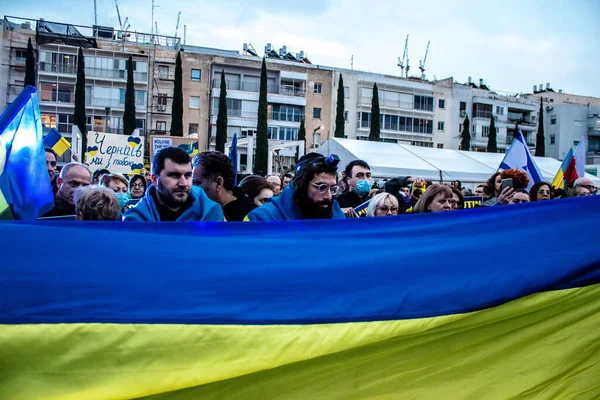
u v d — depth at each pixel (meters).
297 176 2.85
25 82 41.72
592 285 2.28
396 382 2.07
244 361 1.88
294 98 49.47
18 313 1.75
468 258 2.20
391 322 2.04
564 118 62.81
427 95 56.22
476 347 2.16
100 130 45.34
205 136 47.34
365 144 21.45
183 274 1.90
